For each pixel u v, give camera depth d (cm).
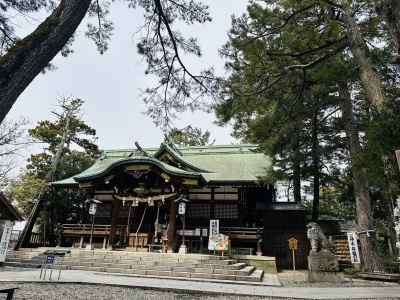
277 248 1670
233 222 1736
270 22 1130
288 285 1000
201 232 1580
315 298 696
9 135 2006
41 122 2606
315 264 1106
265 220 1736
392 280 1061
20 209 2289
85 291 750
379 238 1694
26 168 2470
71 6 440
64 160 2598
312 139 1552
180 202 1539
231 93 1111
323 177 1584
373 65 970
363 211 1230
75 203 2333
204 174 1928
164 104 813
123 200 1650
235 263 1333
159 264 1234
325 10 1208
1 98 349
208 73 778
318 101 1394
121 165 1644
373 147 582
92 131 2636
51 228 2125
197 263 1220
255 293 779
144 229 1833
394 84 1130
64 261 1322
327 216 1892
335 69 967
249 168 1981
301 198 2053
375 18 1134
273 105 1421
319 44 1167
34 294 668
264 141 1461
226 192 1814
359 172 1273
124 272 1180
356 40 1007
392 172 547
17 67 370
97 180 1719
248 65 1156
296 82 1312
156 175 1712
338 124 1545
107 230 1744
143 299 681
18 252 1524
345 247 1667
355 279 1162
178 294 777
